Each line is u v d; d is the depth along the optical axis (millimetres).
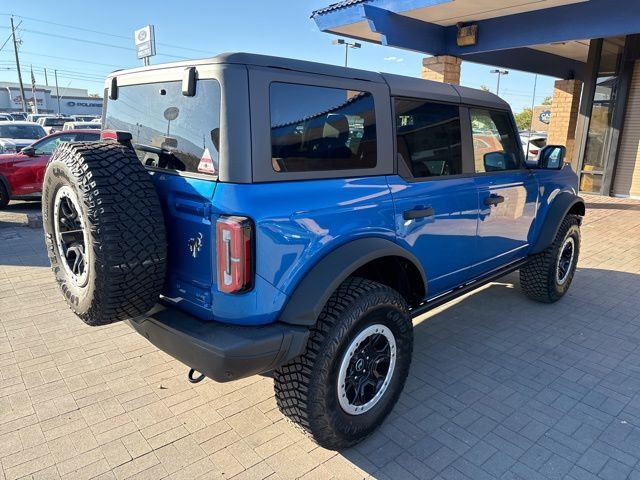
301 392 2445
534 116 32938
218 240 2203
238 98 2205
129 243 2201
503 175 3906
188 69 2354
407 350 2936
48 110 71438
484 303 5023
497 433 2920
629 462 2682
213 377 2273
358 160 2711
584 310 4855
